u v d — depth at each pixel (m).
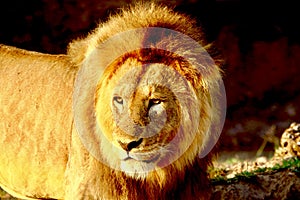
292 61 26.30
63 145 10.16
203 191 10.00
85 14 23.19
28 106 10.54
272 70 26.17
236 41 25.94
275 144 22.95
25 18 23.52
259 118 25.28
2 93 10.81
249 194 12.34
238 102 25.75
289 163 13.54
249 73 26.02
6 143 10.65
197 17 24.92
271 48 26.23
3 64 11.07
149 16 9.20
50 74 10.60
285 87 26.12
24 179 10.65
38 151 10.35
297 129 14.73
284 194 12.34
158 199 9.47
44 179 10.45
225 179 12.68
